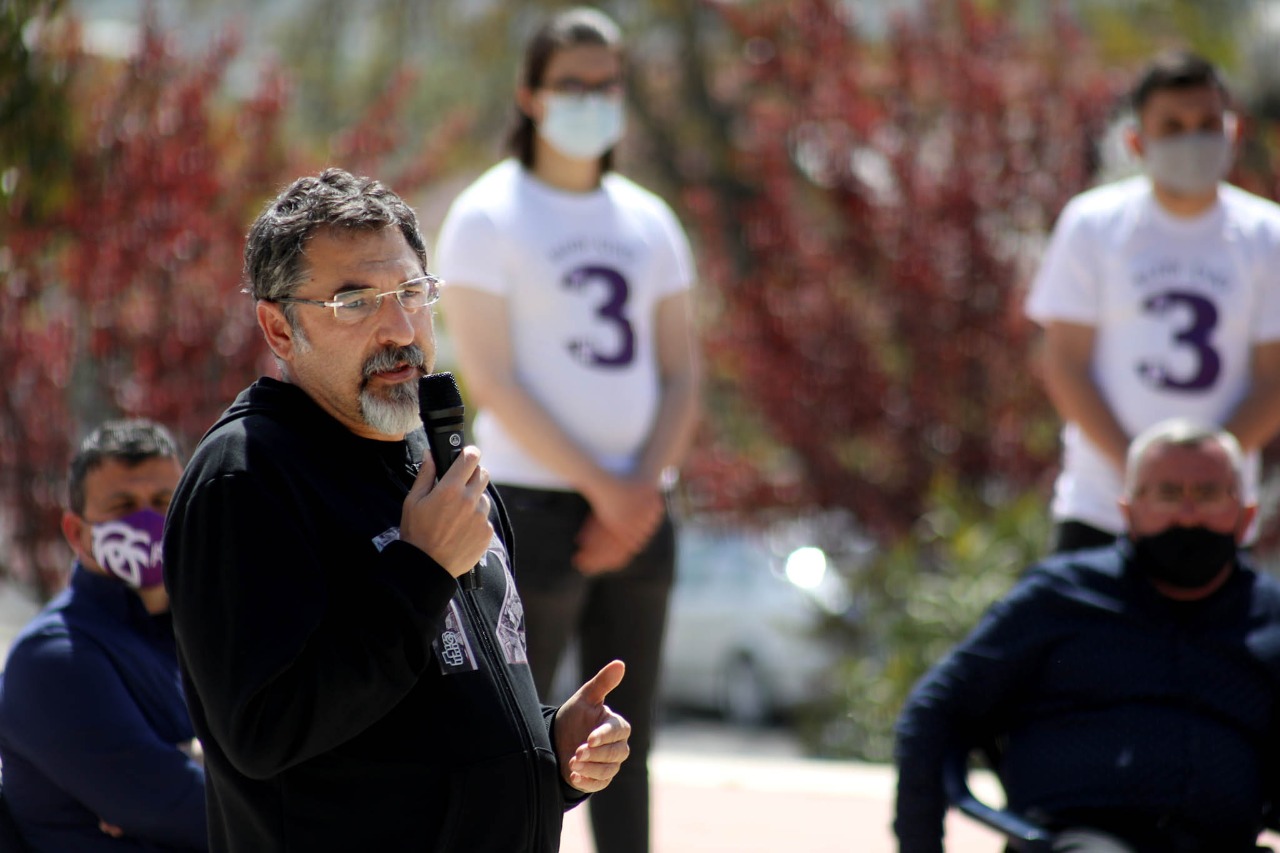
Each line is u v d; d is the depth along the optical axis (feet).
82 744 42.91
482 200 56.24
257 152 112.68
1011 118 134.72
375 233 33.19
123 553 44.39
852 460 130.93
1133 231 62.18
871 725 109.40
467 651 33.45
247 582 30.78
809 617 154.10
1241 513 49.24
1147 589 49.19
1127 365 61.93
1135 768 47.83
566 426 55.21
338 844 31.99
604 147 56.75
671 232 59.16
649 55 217.56
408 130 194.49
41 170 75.36
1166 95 60.59
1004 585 109.50
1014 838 46.19
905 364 130.82
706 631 164.66
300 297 32.96
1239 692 48.55
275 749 30.55
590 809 54.24
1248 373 62.18
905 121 135.13
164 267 104.99
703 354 134.31
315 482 32.40
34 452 103.35
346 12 202.90
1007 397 129.80
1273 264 62.08
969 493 125.49
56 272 104.83
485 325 55.06
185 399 104.47
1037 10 176.24
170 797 43.01
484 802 32.63
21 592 109.09
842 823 73.20
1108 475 61.31
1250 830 48.37
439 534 31.37
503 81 205.46
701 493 134.51
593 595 54.95
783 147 136.26
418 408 33.14
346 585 31.83
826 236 135.74
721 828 71.97
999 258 131.34
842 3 141.79
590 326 55.67
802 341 129.90
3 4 69.67
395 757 32.22
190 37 192.85
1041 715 49.29
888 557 119.55
